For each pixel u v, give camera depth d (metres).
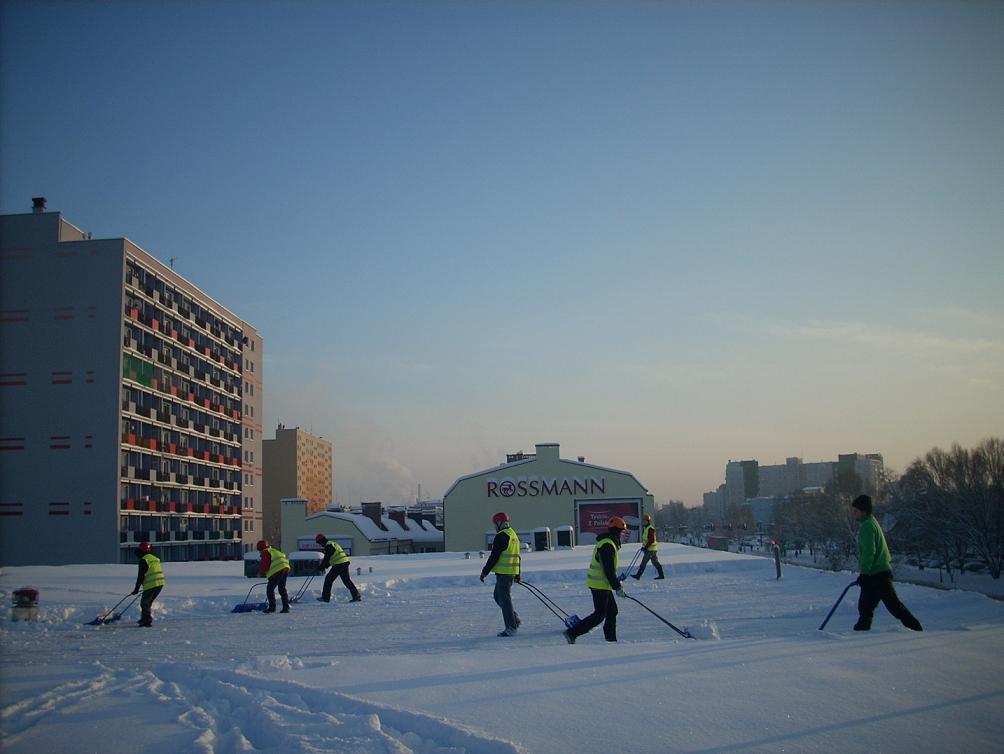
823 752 5.44
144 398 59.44
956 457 58.12
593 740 5.75
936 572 61.88
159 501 61.81
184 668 9.23
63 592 21.98
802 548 101.38
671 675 7.64
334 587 22.59
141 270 58.88
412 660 8.98
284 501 63.22
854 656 8.38
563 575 24.47
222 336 75.88
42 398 54.25
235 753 6.07
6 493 53.72
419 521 94.44
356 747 5.90
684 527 152.25
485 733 5.90
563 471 59.25
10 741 6.48
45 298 54.69
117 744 6.39
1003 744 5.57
